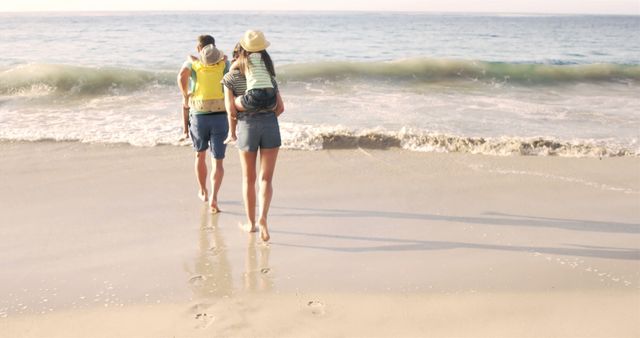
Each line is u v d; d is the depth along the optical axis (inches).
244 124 170.2
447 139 306.3
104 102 422.6
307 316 133.6
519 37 1791.3
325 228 195.0
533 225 199.5
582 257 170.9
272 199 225.3
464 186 244.5
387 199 226.8
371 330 126.8
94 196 227.5
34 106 405.1
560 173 265.1
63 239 183.3
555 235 189.8
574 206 220.7
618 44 1492.4
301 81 526.3
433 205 220.2
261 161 177.2
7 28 1774.1
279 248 177.2
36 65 490.6
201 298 143.0
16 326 128.3
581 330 127.0
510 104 438.3
